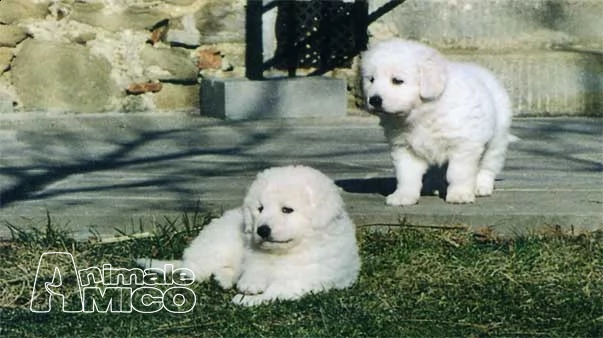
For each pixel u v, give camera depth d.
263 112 4.88
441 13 5.18
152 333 2.32
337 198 2.49
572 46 5.26
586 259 2.73
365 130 4.61
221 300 2.50
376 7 5.14
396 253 2.74
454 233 2.92
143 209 3.10
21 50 4.95
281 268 2.47
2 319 2.39
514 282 2.59
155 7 5.05
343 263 2.50
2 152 4.17
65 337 2.30
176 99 5.08
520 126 4.72
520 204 3.13
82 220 3.01
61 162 3.96
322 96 4.92
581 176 3.63
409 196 3.11
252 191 2.48
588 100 5.04
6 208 3.15
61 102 4.96
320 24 5.16
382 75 2.98
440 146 3.06
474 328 2.34
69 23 4.99
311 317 2.36
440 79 2.96
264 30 5.12
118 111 5.02
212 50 5.11
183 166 3.87
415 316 2.38
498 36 5.21
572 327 2.34
